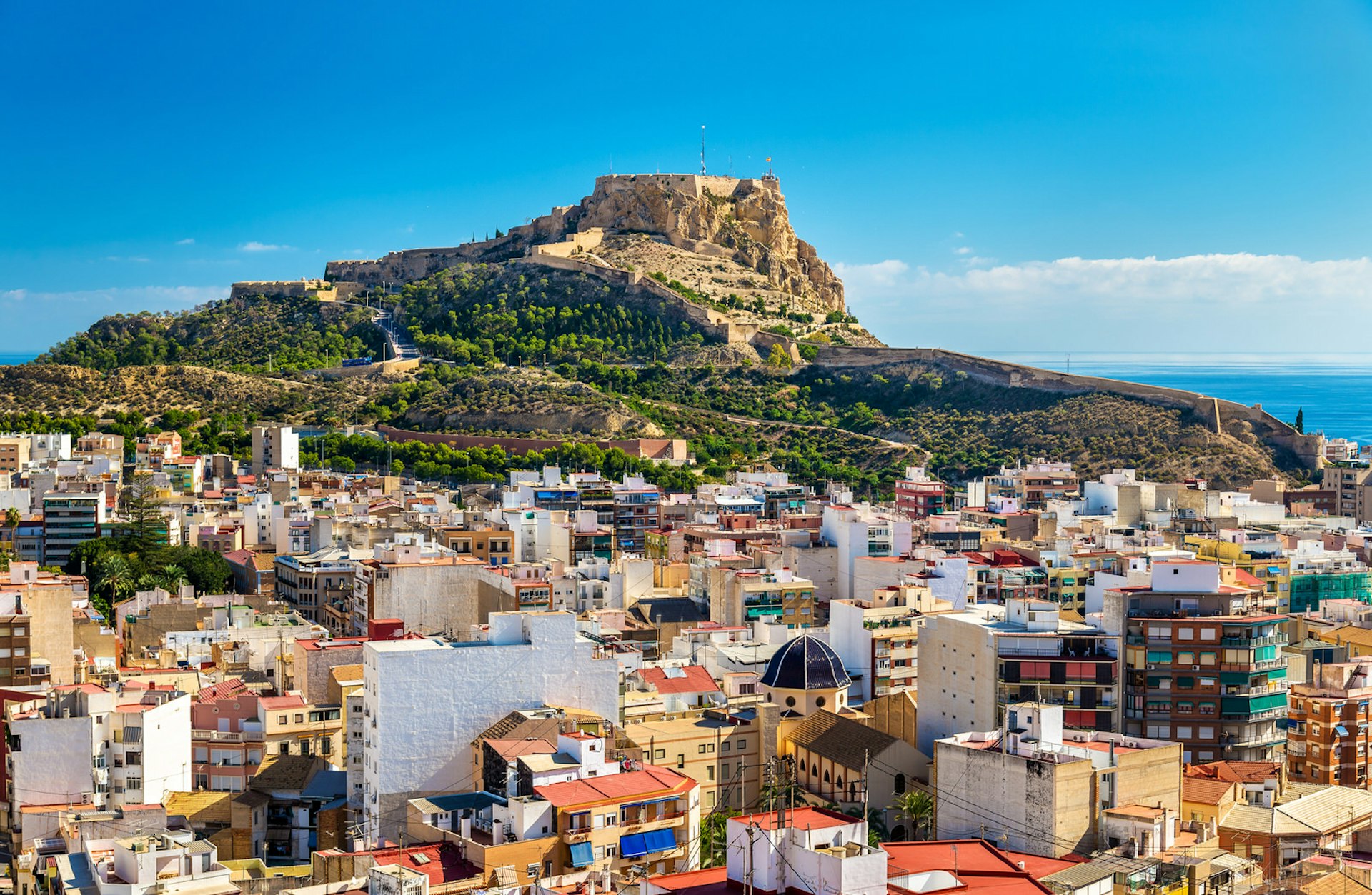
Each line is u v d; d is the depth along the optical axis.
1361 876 194.50
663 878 174.88
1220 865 195.25
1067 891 182.00
